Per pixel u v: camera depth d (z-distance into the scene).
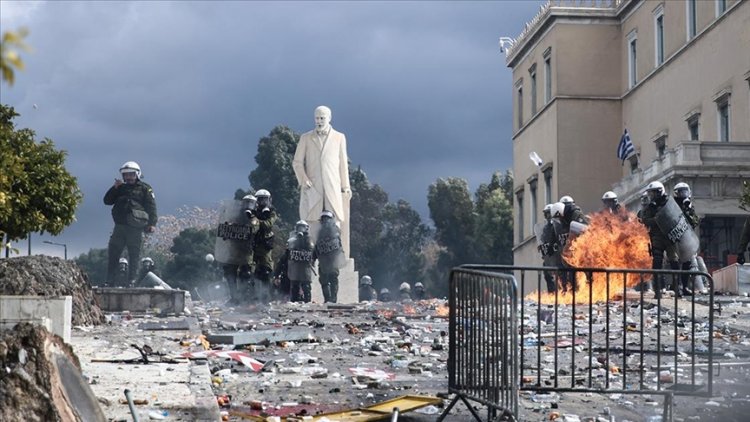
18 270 19.88
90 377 13.57
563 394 13.59
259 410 12.47
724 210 53.34
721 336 20.62
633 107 72.56
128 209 31.12
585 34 75.19
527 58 82.38
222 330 21.67
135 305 25.55
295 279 36.31
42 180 22.44
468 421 11.98
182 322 21.86
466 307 11.89
